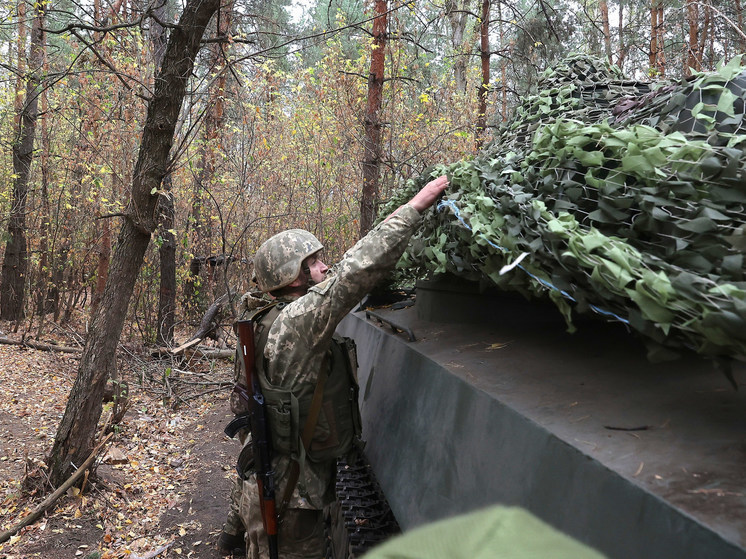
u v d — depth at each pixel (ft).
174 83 15.29
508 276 5.83
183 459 18.94
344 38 39.17
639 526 3.31
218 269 37.60
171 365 28.96
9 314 41.37
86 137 31.94
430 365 7.12
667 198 4.33
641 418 4.33
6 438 20.24
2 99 39.24
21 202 40.45
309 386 8.29
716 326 3.51
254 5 26.66
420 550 1.52
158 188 15.56
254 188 36.27
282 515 8.57
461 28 45.60
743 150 4.20
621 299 4.23
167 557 13.37
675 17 32.76
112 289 15.88
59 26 40.60
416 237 8.86
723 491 3.22
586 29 32.17
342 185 34.58
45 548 13.64
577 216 5.13
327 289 7.86
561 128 5.28
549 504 4.12
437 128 30.50
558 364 5.98
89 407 15.93
